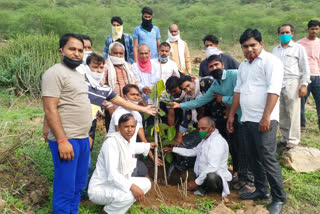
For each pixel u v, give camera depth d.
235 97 4.10
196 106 4.57
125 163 3.55
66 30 15.15
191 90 4.58
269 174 3.80
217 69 4.29
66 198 3.16
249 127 3.84
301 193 4.42
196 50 14.81
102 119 6.32
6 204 3.40
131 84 4.39
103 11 24.17
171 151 4.64
